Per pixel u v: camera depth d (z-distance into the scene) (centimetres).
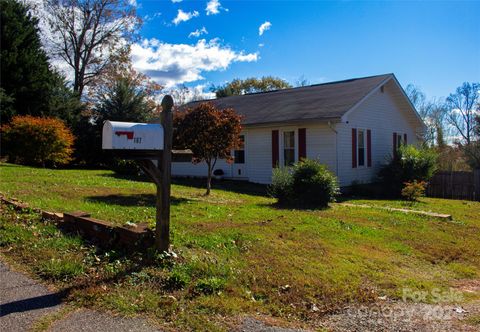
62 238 617
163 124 534
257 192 1536
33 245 583
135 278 473
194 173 2109
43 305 404
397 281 558
